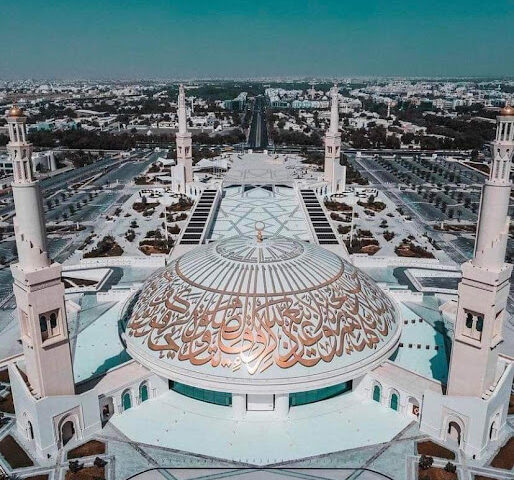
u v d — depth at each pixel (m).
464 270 56.62
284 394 61.72
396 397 64.12
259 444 59.41
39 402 56.69
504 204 54.03
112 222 165.75
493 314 55.62
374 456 58.12
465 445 59.25
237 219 158.75
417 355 75.31
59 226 161.88
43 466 57.50
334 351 63.28
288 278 68.00
